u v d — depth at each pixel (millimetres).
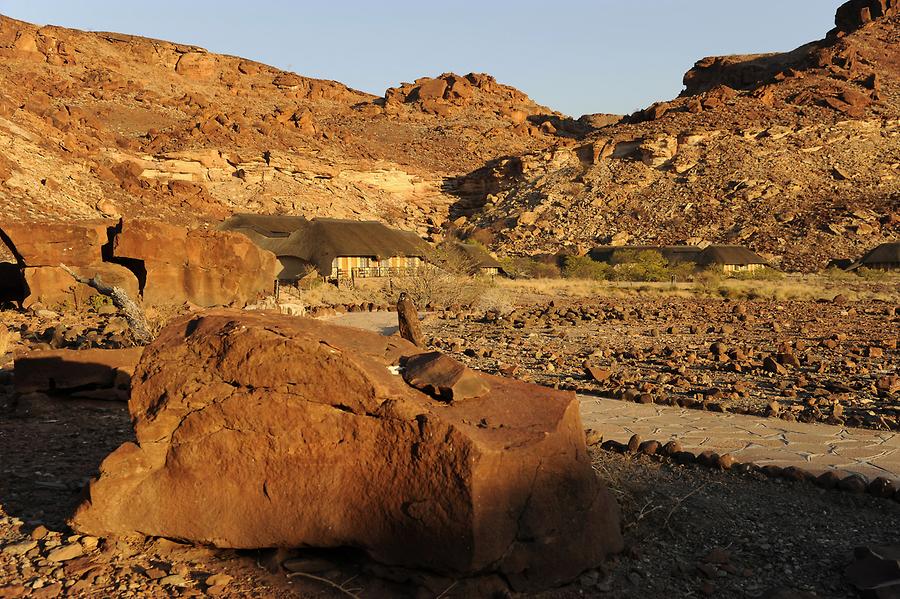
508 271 52375
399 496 3830
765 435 7375
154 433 4293
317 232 37469
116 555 4176
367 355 4504
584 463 4312
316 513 3965
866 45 137500
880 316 24312
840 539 4723
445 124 143000
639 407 8922
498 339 16438
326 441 4016
